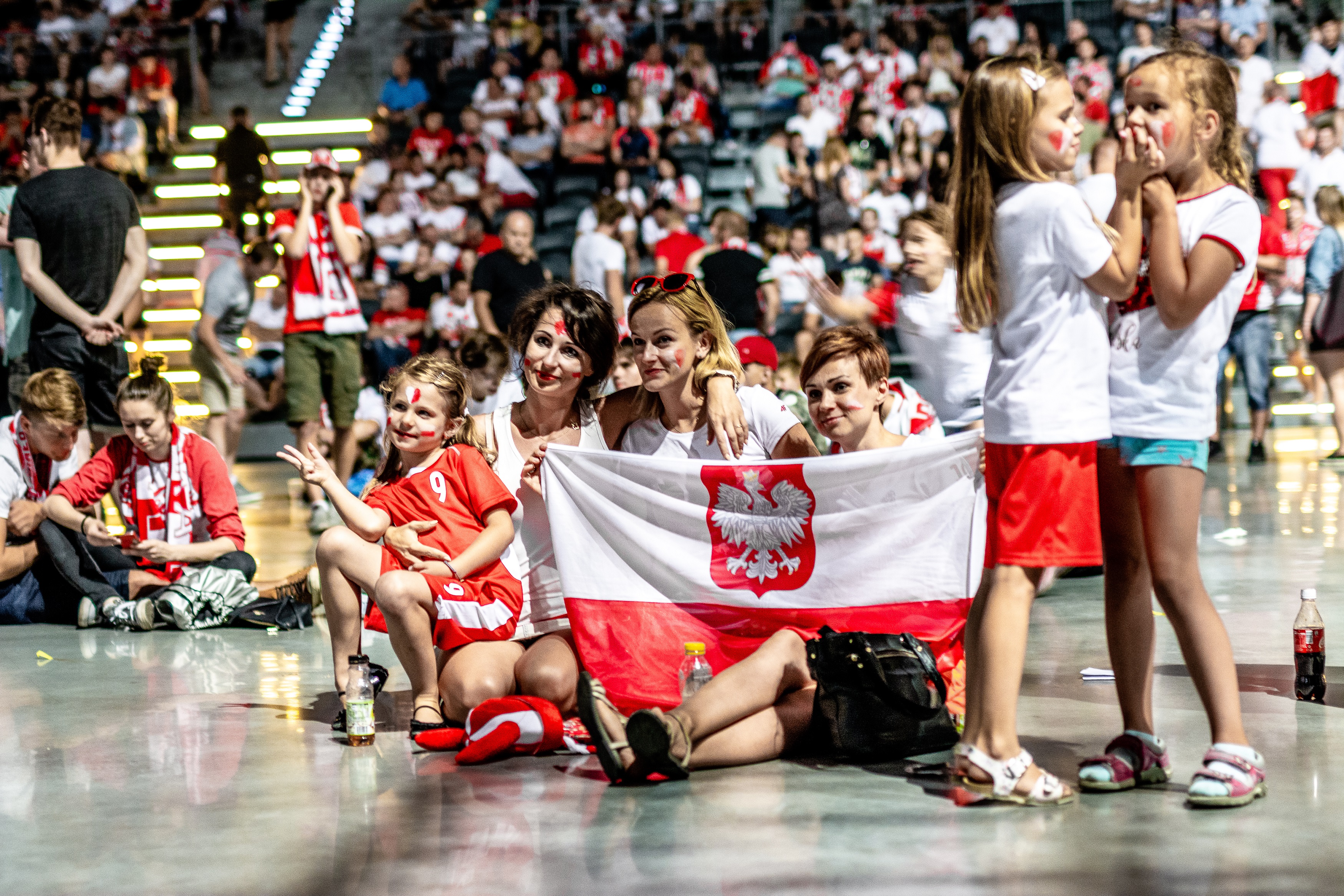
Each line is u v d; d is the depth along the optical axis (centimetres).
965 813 298
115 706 440
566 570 385
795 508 384
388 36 1989
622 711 376
